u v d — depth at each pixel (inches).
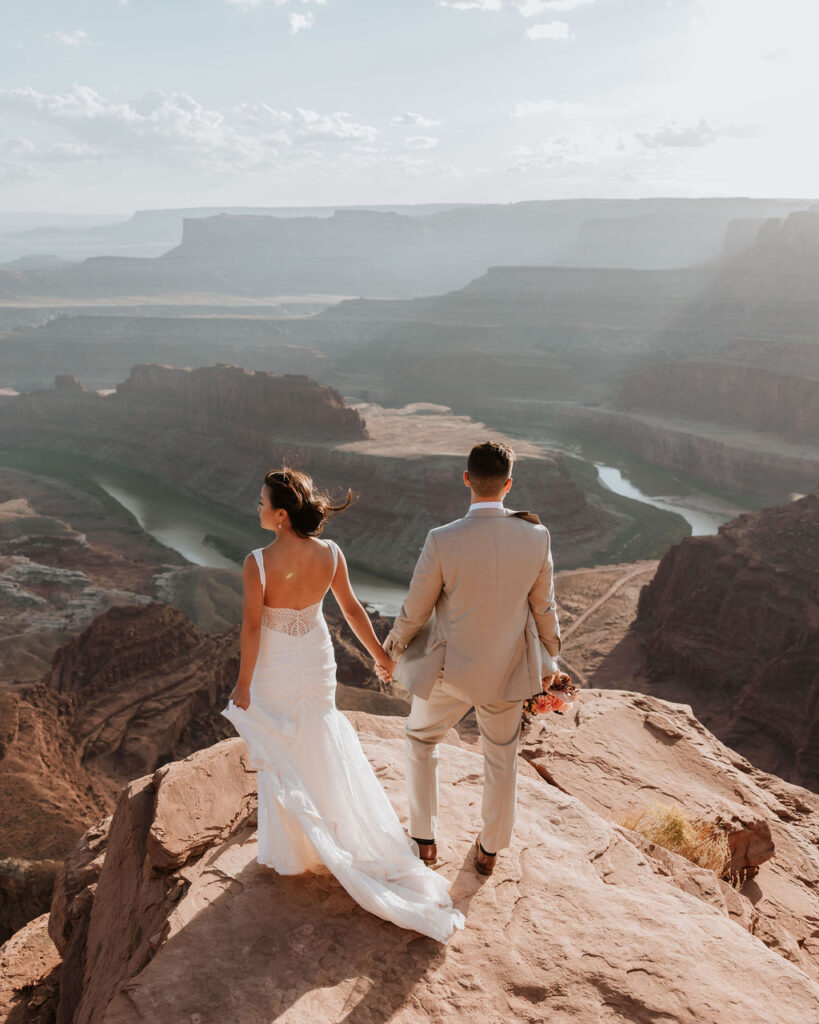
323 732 169.0
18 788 1269.7
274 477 165.6
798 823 328.2
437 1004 140.8
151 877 189.3
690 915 170.2
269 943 152.9
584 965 150.7
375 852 166.4
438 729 179.2
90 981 203.6
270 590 166.2
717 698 3048.7
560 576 4618.6
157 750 1931.6
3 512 6077.8
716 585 3294.8
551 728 313.1
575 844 195.2
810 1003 144.3
